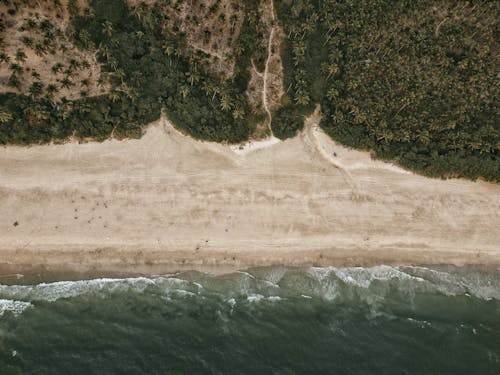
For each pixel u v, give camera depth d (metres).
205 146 80.75
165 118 81.69
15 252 67.19
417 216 78.12
